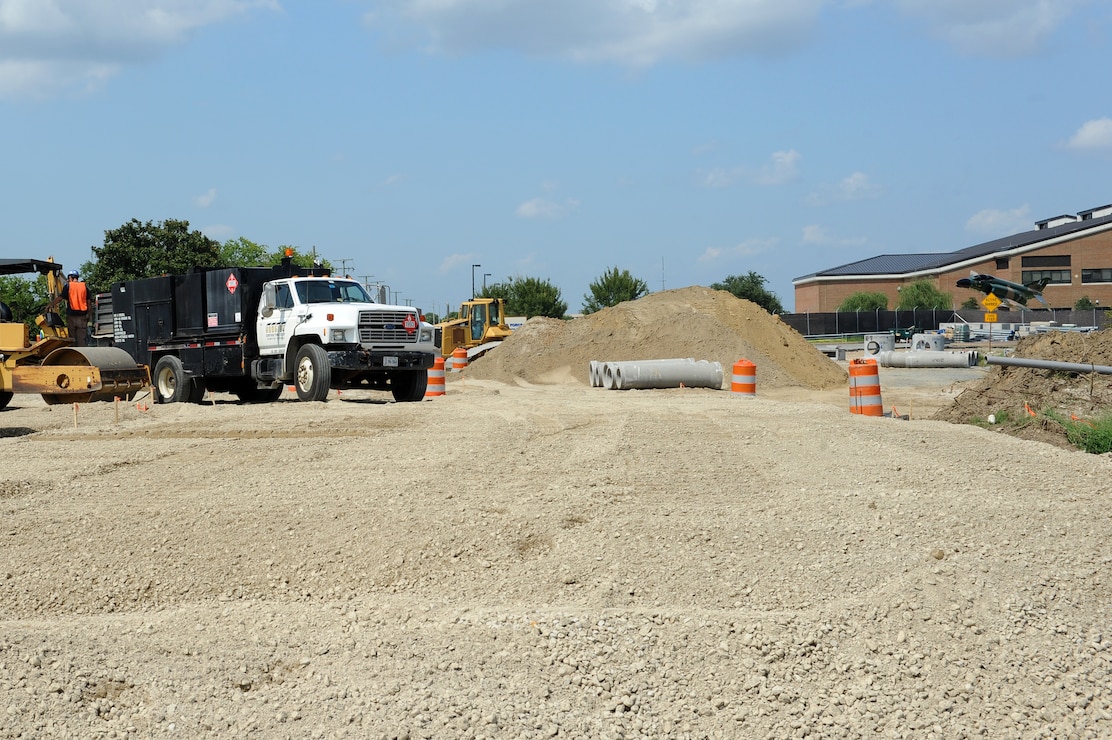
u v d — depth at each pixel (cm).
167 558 769
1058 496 903
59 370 1873
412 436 1364
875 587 665
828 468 1045
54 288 2189
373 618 636
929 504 856
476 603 667
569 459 1133
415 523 820
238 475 1062
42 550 787
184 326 2338
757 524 802
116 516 868
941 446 1170
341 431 1460
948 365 3931
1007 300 6425
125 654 560
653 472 1034
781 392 2886
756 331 3397
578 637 581
